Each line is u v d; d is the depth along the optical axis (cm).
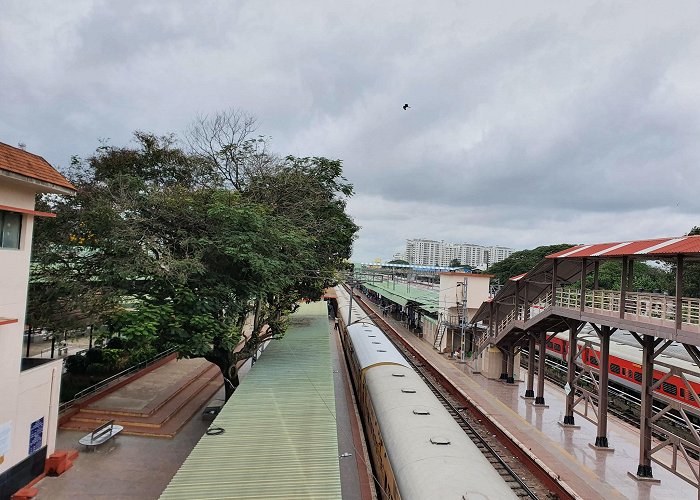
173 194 1470
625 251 1287
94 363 1888
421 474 713
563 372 2619
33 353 2122
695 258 1138
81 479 1079
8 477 966
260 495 667
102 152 1798
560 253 1727
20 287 999
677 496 1133
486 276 3136
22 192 1002
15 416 988
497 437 1591
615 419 1741
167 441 1329
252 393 1168
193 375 1962
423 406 1048
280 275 1516
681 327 1083
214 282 1350
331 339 3428
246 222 1398
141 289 1306
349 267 2941
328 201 2216
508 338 2277
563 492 1135
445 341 3112
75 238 1373
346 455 1246
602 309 1432
